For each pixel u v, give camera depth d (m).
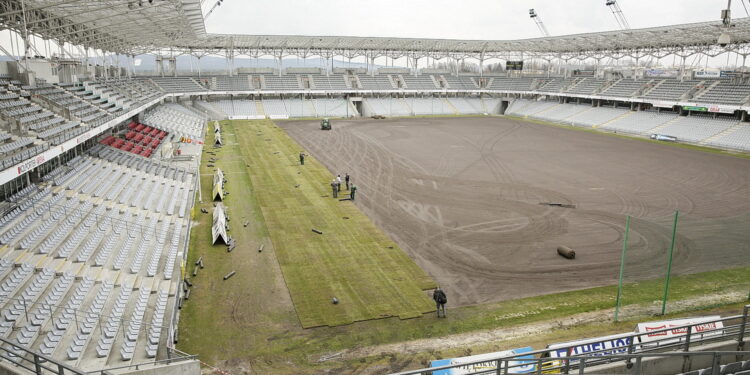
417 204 32.47
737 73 67.00
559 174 41.47
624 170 43.09
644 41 71.38
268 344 15.88
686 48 72.50
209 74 89.56
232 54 88.06
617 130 69.44
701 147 56.19
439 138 61.81
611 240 25.80
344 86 93.62
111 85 51.75
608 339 14.05
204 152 50.00
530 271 22.05
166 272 19.78
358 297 19.27
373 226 27.84
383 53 99.00
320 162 46.00
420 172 42.06
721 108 59.44
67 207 23.55
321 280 20.75
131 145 42.47
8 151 22.34
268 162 45.62
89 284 17.23
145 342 14.66
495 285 20.62
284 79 91.62
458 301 19.16
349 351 15.55
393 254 23.75
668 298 19.34
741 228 26.66
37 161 21.11
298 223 28.22
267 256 23.28
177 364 13.33
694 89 66.81
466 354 15.36
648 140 61.66
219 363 14.77
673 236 17.75
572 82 89.38
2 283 15.72
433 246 24.92
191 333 16.39
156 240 23.02
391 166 44.41
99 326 15.06
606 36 70.62
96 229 22.09
